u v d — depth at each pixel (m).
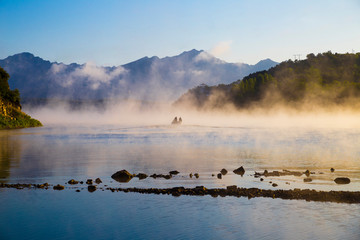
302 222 13.89
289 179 22.58
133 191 19.23
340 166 27.77
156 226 13.54
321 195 17.59
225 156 35.06
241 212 15.23
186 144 49.16
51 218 14.55
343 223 13.76
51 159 33.28
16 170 26.72
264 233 12.78
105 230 13.16
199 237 12.46
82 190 19.61
